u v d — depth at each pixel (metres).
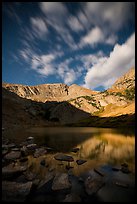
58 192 14.42
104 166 21.86
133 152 29.75
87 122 177.50
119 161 24.23
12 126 88.00
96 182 15.95
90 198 13.43
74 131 78.00
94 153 29.39
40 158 25.92
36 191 14.56
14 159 24.97
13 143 37.12
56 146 36.06
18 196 13.51
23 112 174.75
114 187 15.41
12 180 16.91
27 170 20.06
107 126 124.31
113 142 41.06
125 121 124.88
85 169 20.64
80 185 15.88
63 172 19.53
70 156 25.95
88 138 49.31
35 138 49.06
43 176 18.19
